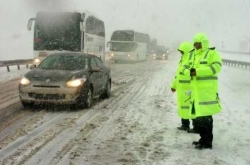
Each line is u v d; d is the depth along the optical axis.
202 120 5.29
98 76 9.75
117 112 8.39
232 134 6.38
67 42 18.75
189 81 6.14
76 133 6.31
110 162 4.77
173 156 5.06
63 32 18.77
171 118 7.76
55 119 7.47
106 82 10.62
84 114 8.08
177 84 6.31
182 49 6.17
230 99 10.77
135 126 6.93
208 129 5.36
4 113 8.00
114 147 5.47
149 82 15.84
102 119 7.55
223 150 5.39
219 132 6.52
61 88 8.18
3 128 6.56
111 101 10.13
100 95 10.71
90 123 7.13
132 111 8.54
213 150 5.38
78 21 18.86
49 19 18.84
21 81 8.46
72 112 8.30
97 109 8.77
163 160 4.88
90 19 21.50
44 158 4.90
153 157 5.00
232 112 8.54
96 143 5.68
